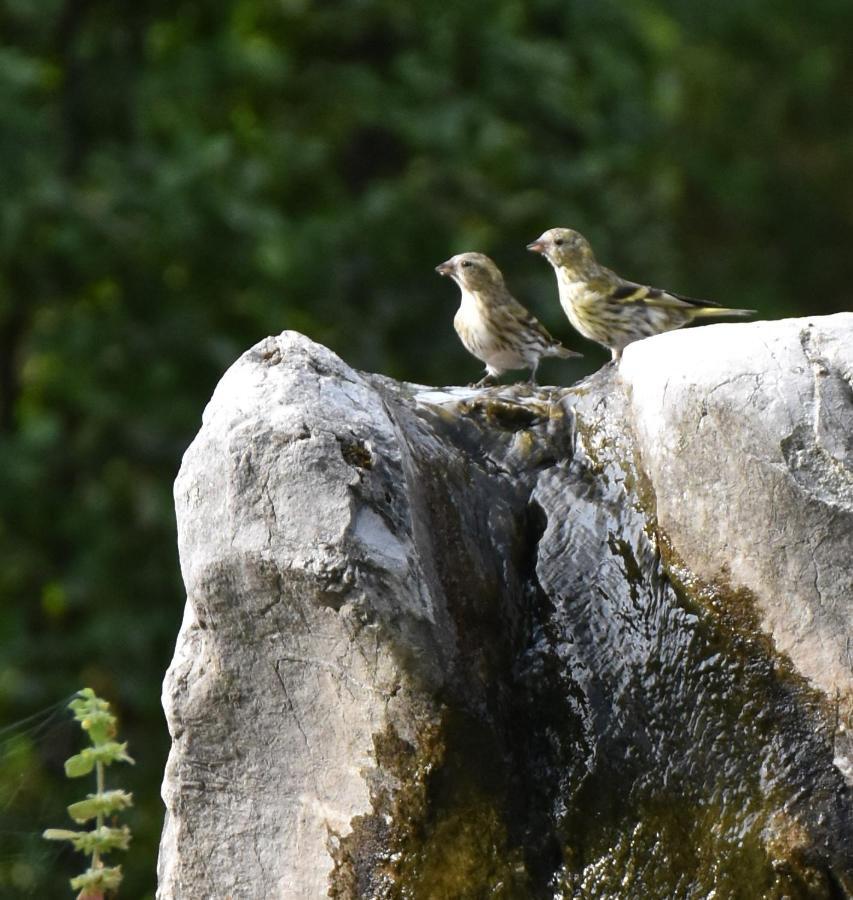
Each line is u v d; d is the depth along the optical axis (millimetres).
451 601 7664
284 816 7664
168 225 19234
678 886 7305
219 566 7332
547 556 8109
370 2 22594
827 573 7195
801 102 37562
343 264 20656
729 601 7480
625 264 22391
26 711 18781
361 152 22672
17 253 19391
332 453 7227
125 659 18891
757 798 7254
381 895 7504
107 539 19422
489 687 7660
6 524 19672
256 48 21656
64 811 13000
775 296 34531
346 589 7129
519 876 7461
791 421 7227
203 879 7805
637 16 25672
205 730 7660
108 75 21531
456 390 9078
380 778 7488
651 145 24797
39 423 19906
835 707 7188
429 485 7961
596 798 7574
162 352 19906
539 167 21938
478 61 22453
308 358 7574
